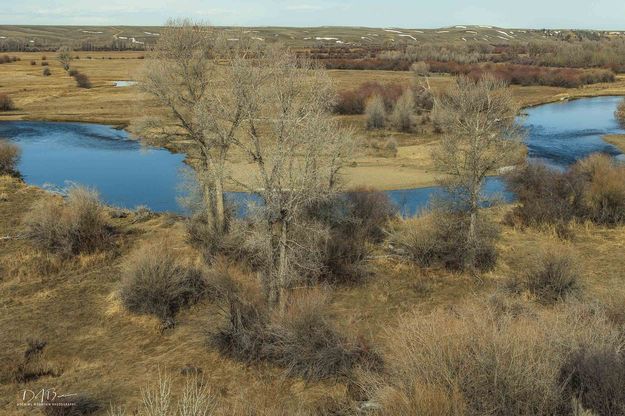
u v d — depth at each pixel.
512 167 29.20
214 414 9.66
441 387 7.31
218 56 22.97
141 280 16.28
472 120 19.52
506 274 18.97
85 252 20.94
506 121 20.02
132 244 22.53
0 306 16.77
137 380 12.19
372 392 9.70
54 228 21.23
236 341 13.44
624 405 6.70
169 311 16.16
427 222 21.09
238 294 14.73
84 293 17.81
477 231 19.95
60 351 14.10
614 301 12.30
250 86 17.34
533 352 7.91
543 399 7.00
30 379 12.39
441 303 16.88
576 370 7.63
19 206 28.48
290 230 16.03
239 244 19.39
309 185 14.95
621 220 24.62
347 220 21.55
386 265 20.19
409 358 8.34
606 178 25.47
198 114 19.62
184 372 12.39
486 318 9.45
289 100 15.11
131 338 14.75
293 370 12.30
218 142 20.56
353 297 17.55
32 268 19.48
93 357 13.70
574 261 17.27
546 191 26.50
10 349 14.08
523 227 24.39
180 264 17.94
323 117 15.70
